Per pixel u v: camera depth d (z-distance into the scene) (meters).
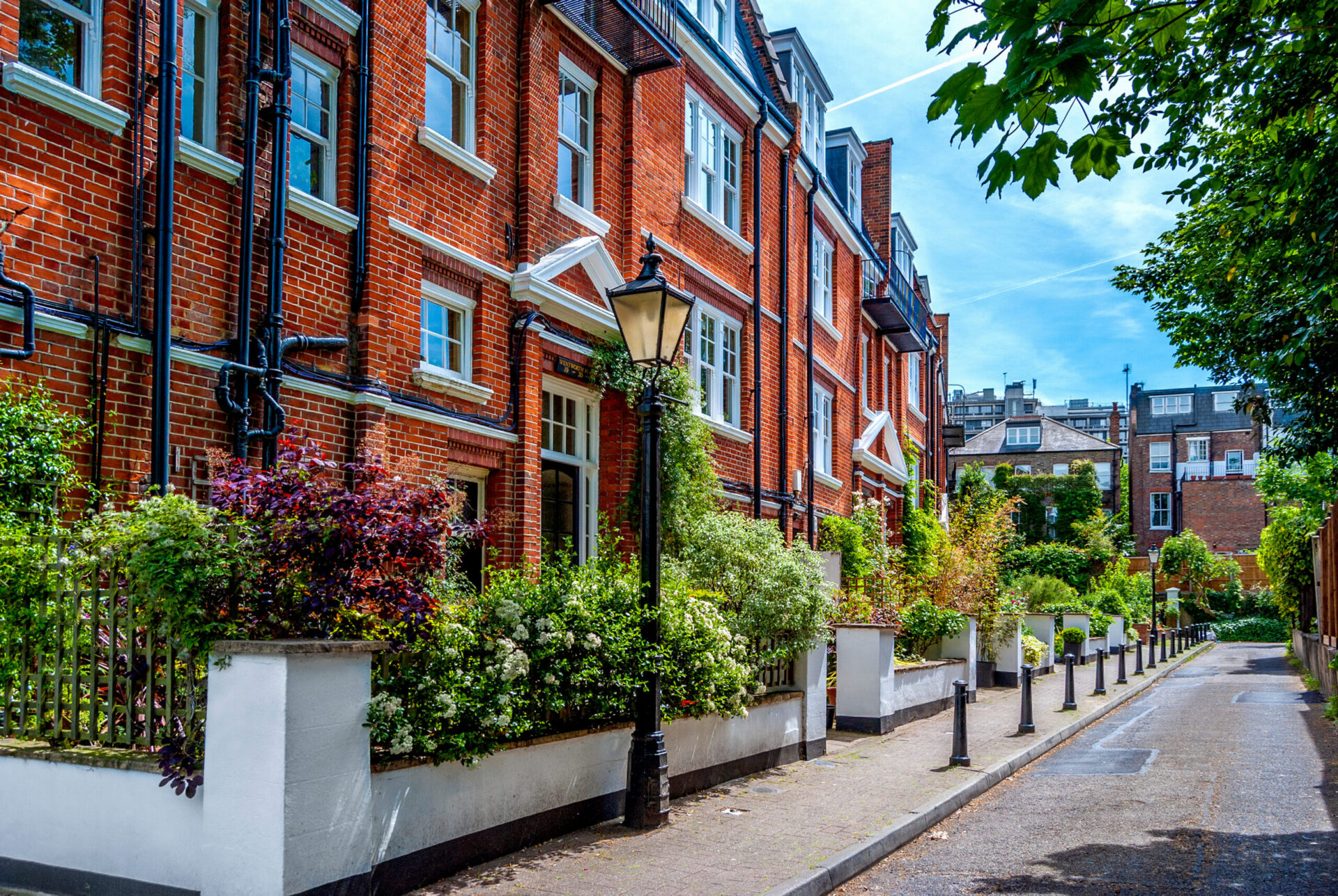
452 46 10.16
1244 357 11.61
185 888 4.97
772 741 10.07
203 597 5.06
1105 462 64.69
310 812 4.88
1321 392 10.73
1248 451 63.44
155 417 6.89
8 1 6.35
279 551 5.23
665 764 7.44
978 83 4.42
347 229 8.76
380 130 8.98
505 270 10.51
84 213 6.74
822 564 11.44
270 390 7.80
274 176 7.91
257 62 7.76
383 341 8.93
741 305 15.92
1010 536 22.48
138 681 5.32
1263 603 52.09
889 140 25.80
